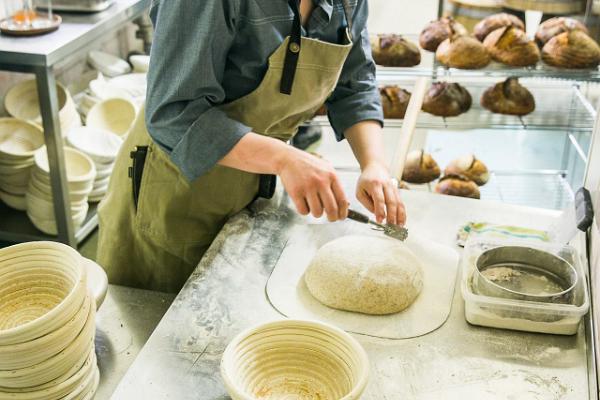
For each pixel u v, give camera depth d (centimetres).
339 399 99
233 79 139
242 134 130
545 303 118
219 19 121
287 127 158
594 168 149
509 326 120
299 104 145
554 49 223
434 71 230
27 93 277
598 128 150
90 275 131
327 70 140
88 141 280
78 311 104
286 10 129
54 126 232
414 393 106
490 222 153
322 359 104
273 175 161
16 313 111
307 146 252
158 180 159
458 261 140
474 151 280
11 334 95
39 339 98
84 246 279
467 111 246
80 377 107
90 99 301
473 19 252
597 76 220
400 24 308
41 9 243
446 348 116
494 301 119
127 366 125
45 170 250
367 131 161
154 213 162
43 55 215
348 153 263
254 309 125
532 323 119
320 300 127
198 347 115
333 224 153
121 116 299
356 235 142
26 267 112
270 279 133
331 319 123
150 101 132
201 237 164
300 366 104
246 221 154
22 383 100
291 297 129
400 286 125
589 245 143
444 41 234
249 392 100
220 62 129
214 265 137
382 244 135
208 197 157
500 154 278
